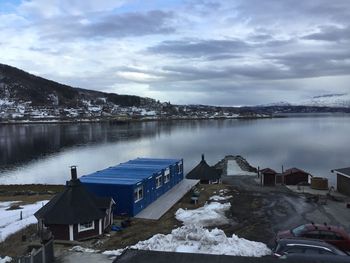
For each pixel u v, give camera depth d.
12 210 34.97
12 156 103.44
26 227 27.22
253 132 192.50
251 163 88.50
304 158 97.19
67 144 133.25
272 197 35.69
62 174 78.38
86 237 24.53
